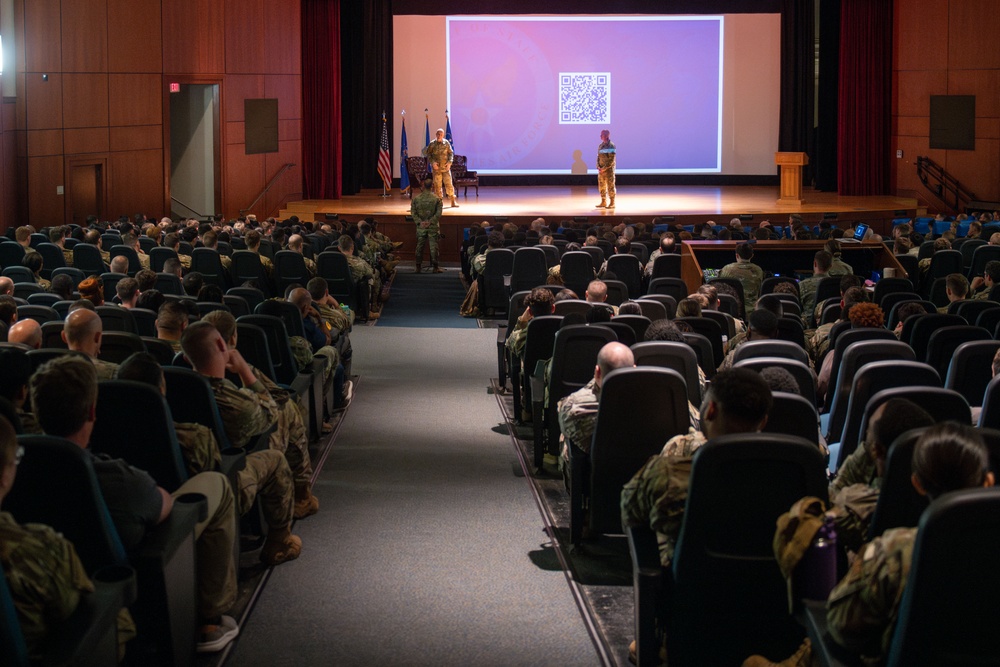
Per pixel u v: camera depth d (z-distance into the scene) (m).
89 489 3.01
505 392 9.12
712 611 3.35
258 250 12.77
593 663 3.93
